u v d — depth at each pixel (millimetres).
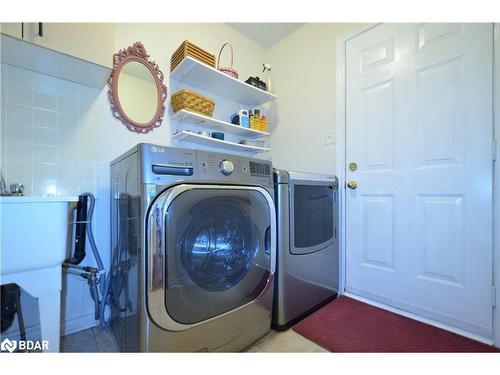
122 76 1505
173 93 1745
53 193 1271
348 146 1779
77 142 1350
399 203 1510
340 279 1773
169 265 871
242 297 1106
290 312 1319
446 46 1343
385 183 1575
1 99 1150
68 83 1330
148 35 1641
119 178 1164
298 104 2139
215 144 1950
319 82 1984
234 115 2061
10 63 1150
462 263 1271
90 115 1394
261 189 1187
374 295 1612
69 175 1321
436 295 1354
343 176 1800
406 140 1486
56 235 905
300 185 1427
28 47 1015
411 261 1451
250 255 1147
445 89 1344
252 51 2330
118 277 1174
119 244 1155
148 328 845
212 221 1021
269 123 2385
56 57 1098
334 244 1692
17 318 1141
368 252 1649
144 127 1578
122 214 1097
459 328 1269
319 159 1961
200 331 957
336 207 1732
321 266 1559
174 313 885
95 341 1201
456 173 1298
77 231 1250
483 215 1213
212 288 1008
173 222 883
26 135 1208
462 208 1279
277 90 2328
